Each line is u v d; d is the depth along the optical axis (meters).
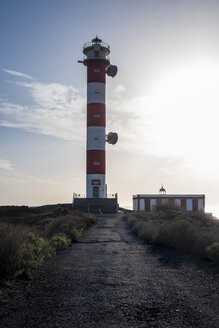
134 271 11.86
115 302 8.00
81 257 15.17
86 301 8.09
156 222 32.81
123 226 34.47
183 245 17.00
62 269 12.25
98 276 11.02
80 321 6.69
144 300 8.16
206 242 15.93
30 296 8.55
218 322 6.60
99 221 42.34
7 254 10.54
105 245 19.66
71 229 24.75
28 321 6.70
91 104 68.12
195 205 70.94
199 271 11.70
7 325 6.48
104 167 67.31
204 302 7.97
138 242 20.94
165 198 71.00
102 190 66.31
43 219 38.16
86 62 70.06
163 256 15.25
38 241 14.71
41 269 12.23
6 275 10.18
